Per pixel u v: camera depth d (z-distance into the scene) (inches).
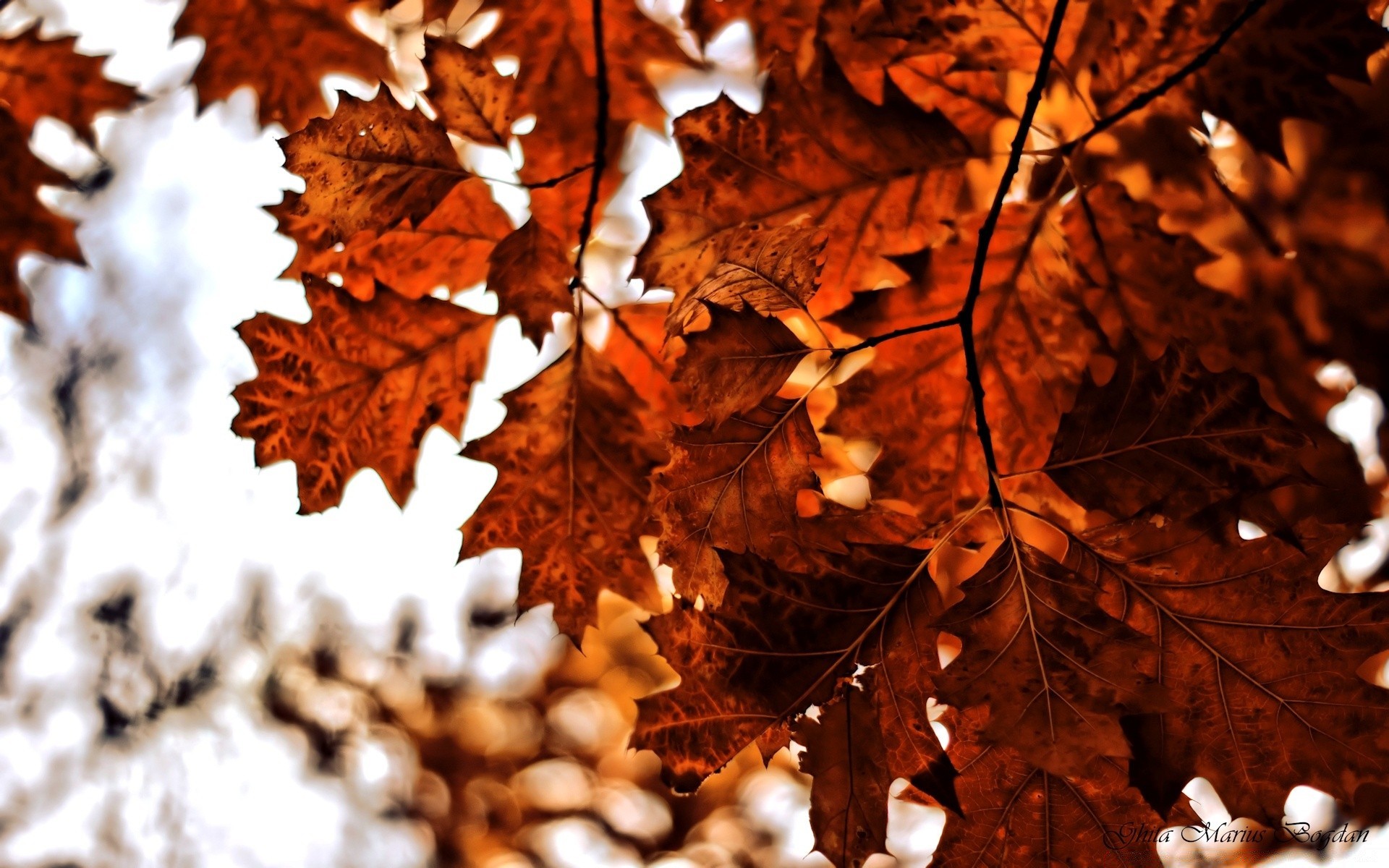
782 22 62.6
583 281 62.7
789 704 59.7
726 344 59.8
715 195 61.6
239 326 62.6
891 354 62.2
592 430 63.0
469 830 138.3
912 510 62.1
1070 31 60.6
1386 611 59.3
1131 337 59.2
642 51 63.4
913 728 59.7
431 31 63.8
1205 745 59.8
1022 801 60.1
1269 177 62.6
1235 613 59.6
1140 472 59.1
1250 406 58.7
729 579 59.9
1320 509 62.4
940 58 61.7
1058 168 61.7
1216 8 60.1
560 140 63.6
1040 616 59.3
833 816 59.5
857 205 61.7
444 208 62.9
